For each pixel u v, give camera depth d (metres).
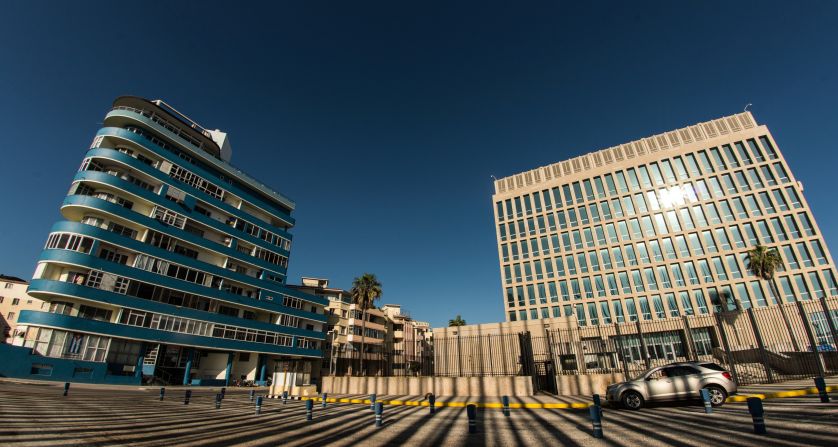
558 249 56.41
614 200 54.97
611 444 7.04
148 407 15.02
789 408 9.98
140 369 33.00
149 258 35.25
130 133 36.56
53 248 29.95
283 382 23.88
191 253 40.53
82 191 33.31
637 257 50.59
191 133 44.44
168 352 36.28
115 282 32.25
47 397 16.45
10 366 26.12
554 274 55.22
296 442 7.92
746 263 44.84
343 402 19.03
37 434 7.80
